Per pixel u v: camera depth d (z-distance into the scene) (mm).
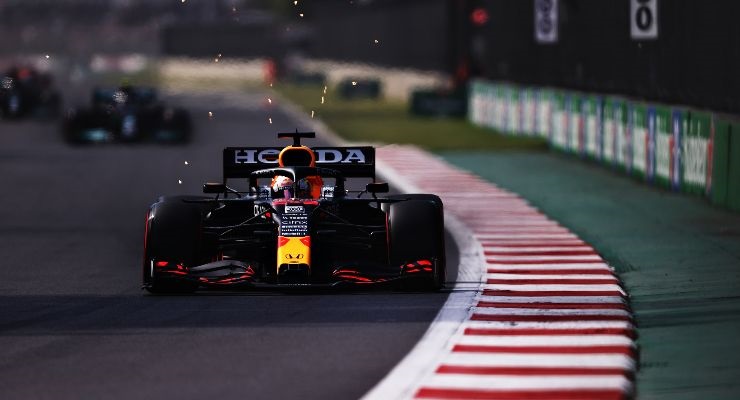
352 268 41250
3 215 67562
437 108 174625
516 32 135750
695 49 79875
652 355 33406
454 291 43000
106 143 122250
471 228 61781
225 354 33188
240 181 87188
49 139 128500
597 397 28203
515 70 136625
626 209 68562
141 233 60375
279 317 38281
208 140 128000
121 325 37281
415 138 132375
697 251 53031
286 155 44750
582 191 78500
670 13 84625
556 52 117250
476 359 32344
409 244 41844
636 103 84688
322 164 45781
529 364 31672
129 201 74625
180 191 80125
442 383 29781
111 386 29688
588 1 105750
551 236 58438
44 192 79438
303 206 41688
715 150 68250
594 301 40938
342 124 160500
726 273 47219
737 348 34031
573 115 102938
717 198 67938
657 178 79125
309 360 32406
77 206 71875
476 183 85500
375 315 38438
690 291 43531
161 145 120312
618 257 51969
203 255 44469
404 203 42688
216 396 28703
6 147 117812
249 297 41781
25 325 37469
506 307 39781
